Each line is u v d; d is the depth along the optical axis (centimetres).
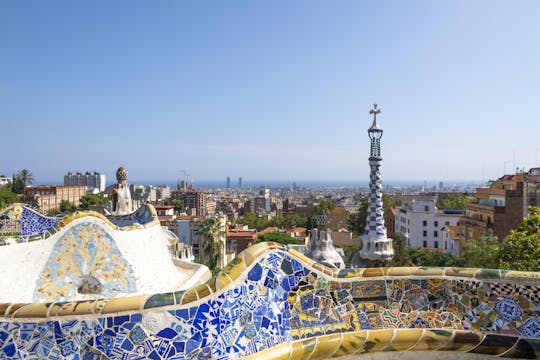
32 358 418
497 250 2508
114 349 425
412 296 573
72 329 425
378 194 2366
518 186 4500
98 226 1280
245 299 489
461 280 573
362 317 552
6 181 13625
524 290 554
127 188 2262
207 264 4269
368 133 2378
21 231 1734
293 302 533
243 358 456
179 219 5294
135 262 1375
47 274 1145
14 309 428
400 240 5025
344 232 6297
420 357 539
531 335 534
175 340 438
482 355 538
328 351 507
